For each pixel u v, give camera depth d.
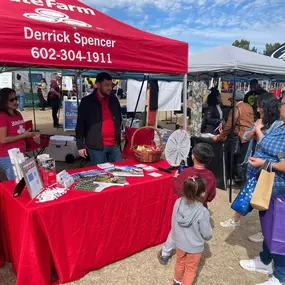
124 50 2.82
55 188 2.42
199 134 5.65
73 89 14.88
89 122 3.42
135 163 3.35
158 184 2.78
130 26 3.22
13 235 2.30
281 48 8.30
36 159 2.63
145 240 2.84
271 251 2.20
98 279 2.44
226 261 2.83
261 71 4.66
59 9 2.84
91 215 2.34
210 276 2.59
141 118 10.17
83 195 2.29
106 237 2.49
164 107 11.27
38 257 2.09
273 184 2.17
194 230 2.11
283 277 2.26
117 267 2.62
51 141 6.20
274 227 2.17
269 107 2.87
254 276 2.61
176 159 3.15
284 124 2.26
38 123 12.20
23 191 2.34
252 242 3.21
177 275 2.28
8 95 3.31
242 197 2.48
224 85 15.97
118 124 3.62
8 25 2.14
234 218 3.52
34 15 2.44
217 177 4.99
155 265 2.68
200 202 2.12
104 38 2.66
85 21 2.79
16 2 2.59
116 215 2.52
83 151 3.44
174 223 2.21
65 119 10.18
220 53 5.14
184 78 3.57
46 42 2.32
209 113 6.48
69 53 2.46
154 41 3.05
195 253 2.14
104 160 3.56
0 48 2.12
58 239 2.18
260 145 2.37
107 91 3.39
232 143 4.48
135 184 2.60
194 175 2.19
